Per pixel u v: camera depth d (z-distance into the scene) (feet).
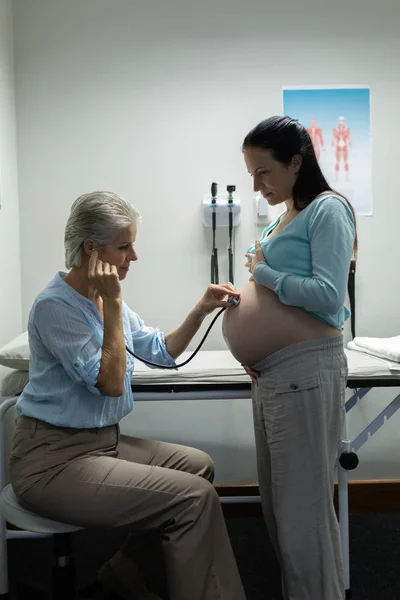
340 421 4.97
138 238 8.23
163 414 8.39
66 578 4.88
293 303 4.67
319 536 4.84
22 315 8.27
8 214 7.68
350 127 8.14
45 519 4.79
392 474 8.41
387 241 8.24
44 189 8.16
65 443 4.88
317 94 8.11
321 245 4.57
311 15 8.05
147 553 5.44
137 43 8.09
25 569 6.57
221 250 8.23
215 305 5.67
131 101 8.13
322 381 4.75
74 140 8.14
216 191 8.04
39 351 5.00
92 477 4.69
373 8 8.05
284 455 4.86
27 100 8.09
